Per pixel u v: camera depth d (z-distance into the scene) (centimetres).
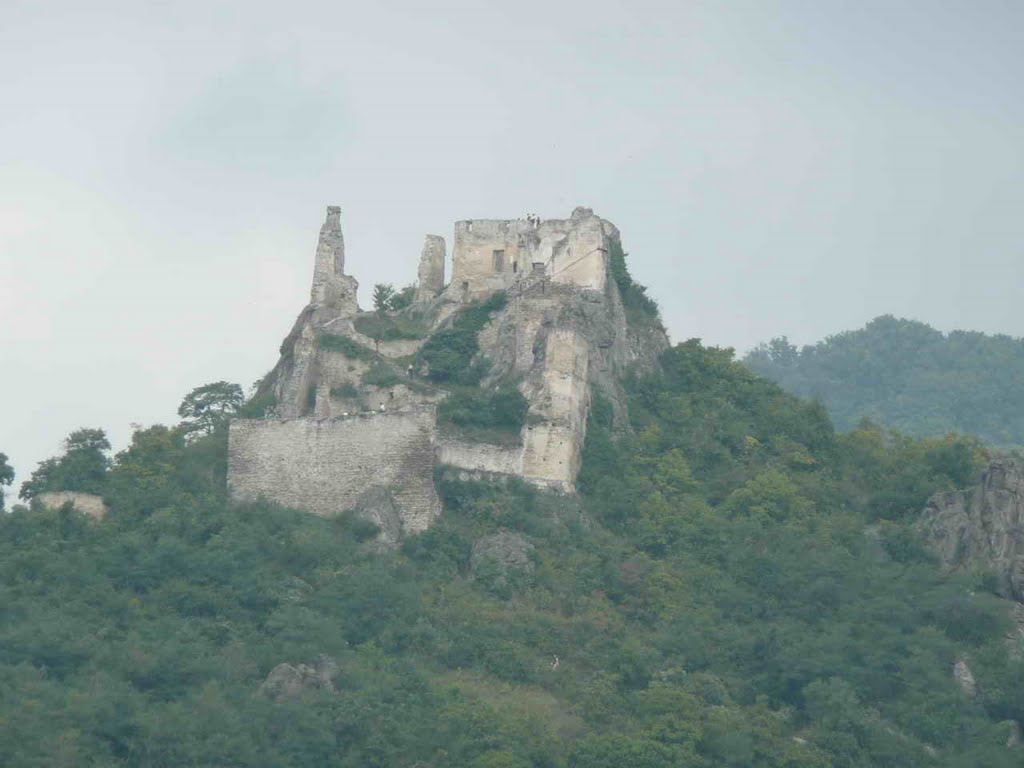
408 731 18712
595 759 18650
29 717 17912
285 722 18562
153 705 18662
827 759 19025
